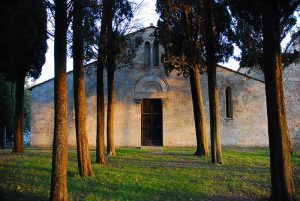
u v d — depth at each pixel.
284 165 9.95
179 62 21.22
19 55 19.28
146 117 30.31
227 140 29.88
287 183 9.90
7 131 33.66
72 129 29.19
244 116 30.12
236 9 12.69
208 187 12.30
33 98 29.45
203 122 21.86
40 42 19.59
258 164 18.02
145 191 11.30
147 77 30.17
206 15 18.33
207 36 18.31
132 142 29.67
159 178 13.34
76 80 13.43
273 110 10.11
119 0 17.53
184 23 20.48
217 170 15.71
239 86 30.31
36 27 13.95
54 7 9.55
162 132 29.92
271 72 10.20
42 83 29.52
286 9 10.73
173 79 30.19
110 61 20.89
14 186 11.13
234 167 16.80
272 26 10.29
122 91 30.00
